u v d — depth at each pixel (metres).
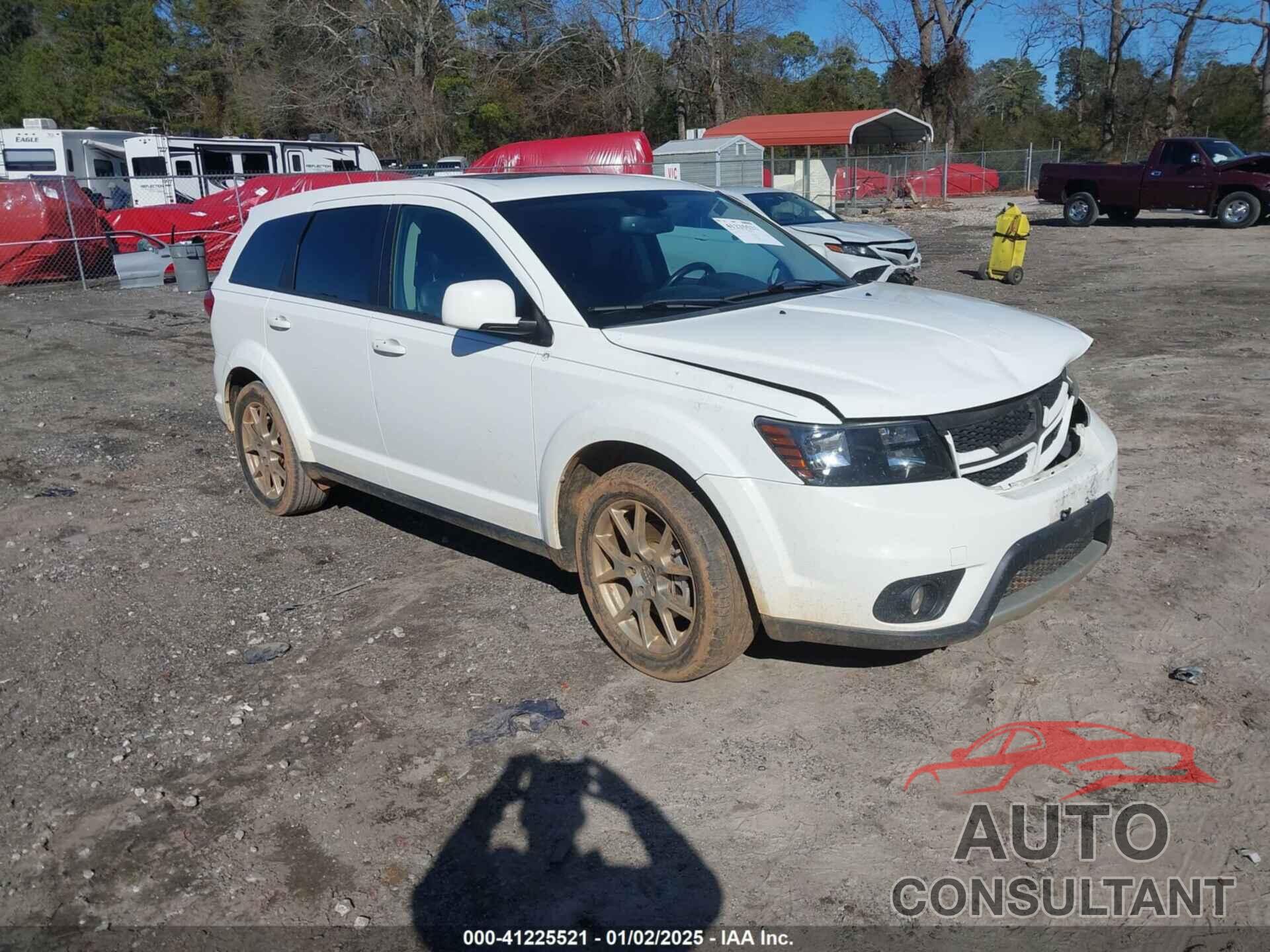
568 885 3.00
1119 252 18.97
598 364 3.91
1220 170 22.41
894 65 47.00
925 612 3.46
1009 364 3.74
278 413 5.68
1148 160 23.48
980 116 56.12
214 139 23.47
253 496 6.35
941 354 3.71
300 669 4.28
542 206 4.56
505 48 47.97
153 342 12.33
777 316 4.12
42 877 3.12
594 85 46.88
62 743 3.81
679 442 3.61
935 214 31.31
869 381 3.46
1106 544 4.05
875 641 3.44
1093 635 4.21
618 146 21.36
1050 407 3.81
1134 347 9.93
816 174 35.31
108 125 53.28
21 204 18.03
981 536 3.42
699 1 44.97
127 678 4.27
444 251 4.65
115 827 3.33
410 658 4.32
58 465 7.27
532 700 3.96
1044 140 53.62
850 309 4.24
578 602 4.75
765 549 3.49
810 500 3.37
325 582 5.14
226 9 50.91
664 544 3.83
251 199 19.39
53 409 8.96
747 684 3.99
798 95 52.78
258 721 3.91
